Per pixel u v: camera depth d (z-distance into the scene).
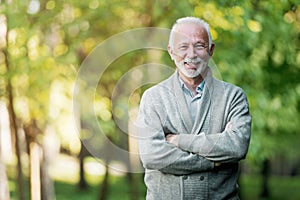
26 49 7.06
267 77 8.66
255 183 24.36
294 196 22.14
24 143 9.01
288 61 8.45
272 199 21.23
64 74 7.38
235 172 3.22
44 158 8.55
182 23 3.19
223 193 3.16
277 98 8.23
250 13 7.35
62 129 7.57
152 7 7.25
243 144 3.15
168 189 3.16
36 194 8.43
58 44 7.48
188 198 3.12
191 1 7.13
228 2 7.16
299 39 8.46
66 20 7.40
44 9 7.17
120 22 7.49
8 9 6.94
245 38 7.38
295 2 7.68
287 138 11.16
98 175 17.89
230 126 3.19
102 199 11.49
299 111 9.56
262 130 8.52
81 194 18.25
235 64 7.29
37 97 7.34
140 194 13.73
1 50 7.19
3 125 8.93
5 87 7.38
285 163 29.66
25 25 7.01
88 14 7.36
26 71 7.13
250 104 7.71
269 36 7.81
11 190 11.12
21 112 7.61
